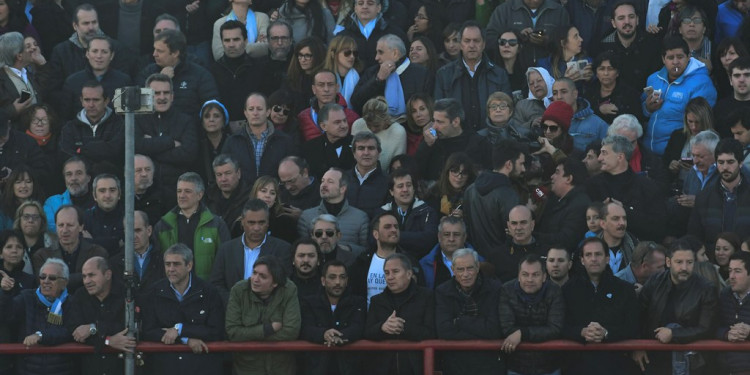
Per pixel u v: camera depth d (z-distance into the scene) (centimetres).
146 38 6109
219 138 5538
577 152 5294
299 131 5588
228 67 5838
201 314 4434
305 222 4972
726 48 5775
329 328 4397
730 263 4344
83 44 5903
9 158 5362
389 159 5412
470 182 5025
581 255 4378
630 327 4328
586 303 4338
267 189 4922
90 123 5488
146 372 4391
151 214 5131
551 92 5581
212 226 4875
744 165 5216
